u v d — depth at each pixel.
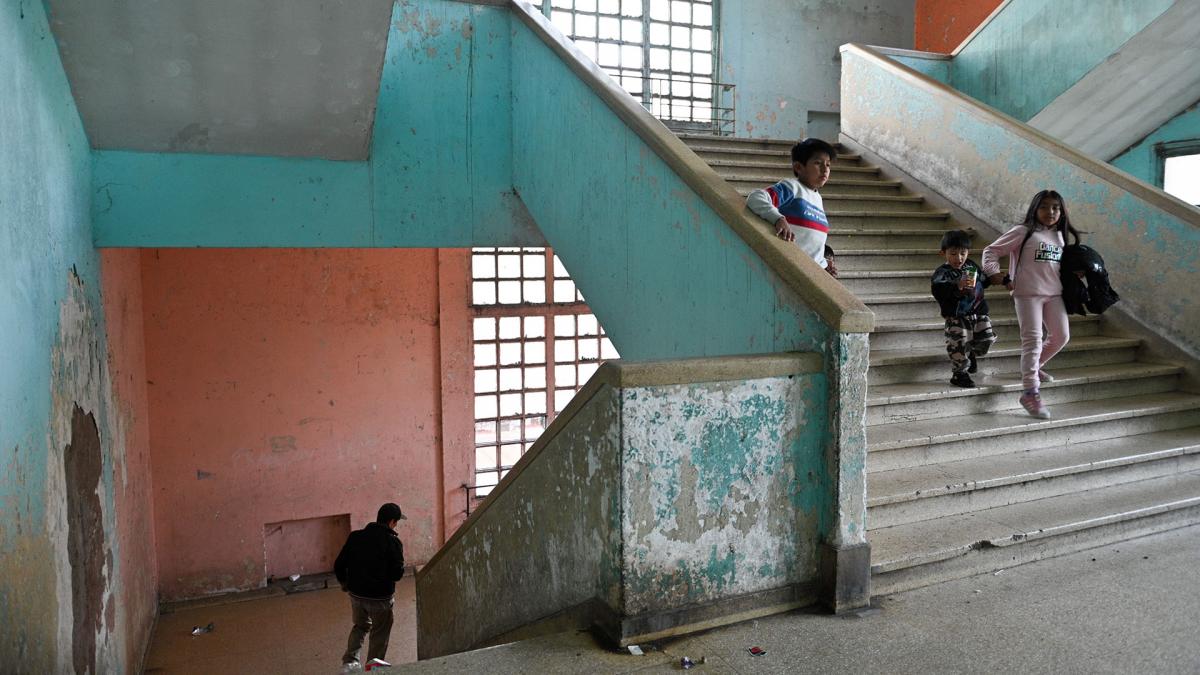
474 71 6.45
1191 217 5.59
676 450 2.99
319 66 4.90
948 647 2.93
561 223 5.73
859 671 2.77
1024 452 4.62
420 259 11.08
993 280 5.01
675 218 4.30
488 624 4.32
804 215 3.97
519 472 3.80
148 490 9.37
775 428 3.18
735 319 3.85
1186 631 3.04
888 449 4.20
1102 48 7.93
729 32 12.13
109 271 6.77
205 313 10.10
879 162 8.38
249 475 10.43
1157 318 5.84
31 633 3.41
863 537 3.32
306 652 8.83
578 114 5.36
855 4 12.81
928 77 7.94
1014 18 8.79
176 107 5.15
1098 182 6.20
